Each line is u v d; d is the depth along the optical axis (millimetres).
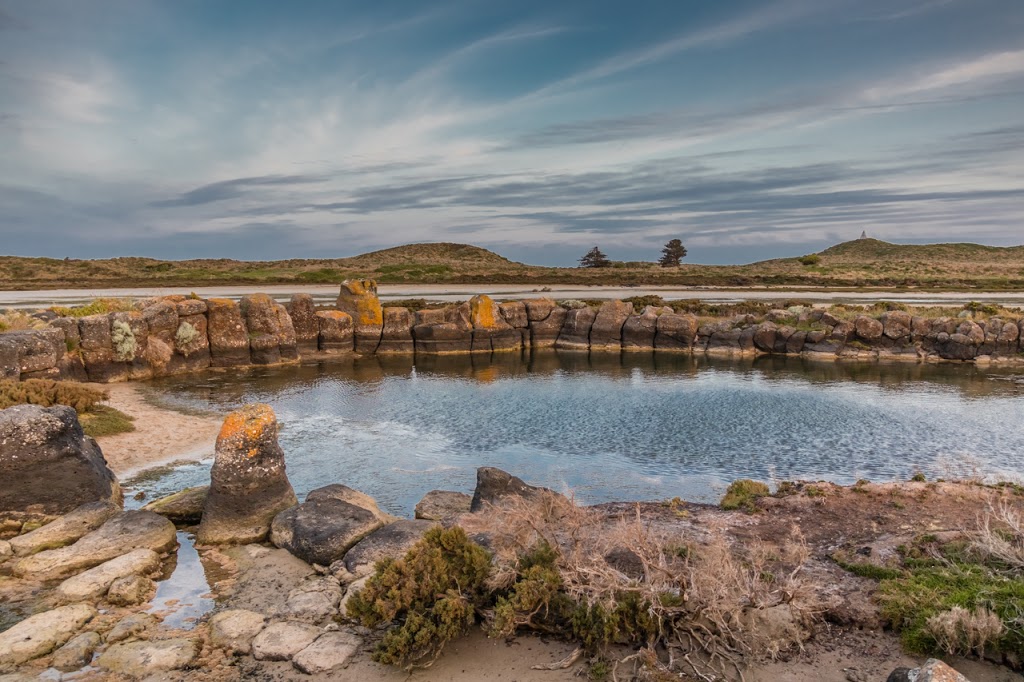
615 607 6496
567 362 29422
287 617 7309
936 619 6293
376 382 24375
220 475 9656
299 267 112562
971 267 106062
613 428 17422
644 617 6449
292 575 8492
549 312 34562
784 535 9250
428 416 18875
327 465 14164
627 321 33688
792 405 20141
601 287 77125
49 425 10242
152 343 24750
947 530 8945
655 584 6551
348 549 8797
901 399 21062
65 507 10289
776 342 31672
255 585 8227
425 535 7348
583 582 6895
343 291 32594
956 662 6059
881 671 6055
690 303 42750
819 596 7234
